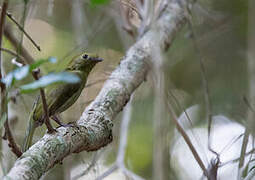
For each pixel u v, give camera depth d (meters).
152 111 12.68
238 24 13.61
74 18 11.65
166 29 10.22
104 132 7.39
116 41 12.85
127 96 8.63
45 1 11.98
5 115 5.70
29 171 5.63
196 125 13.08
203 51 13.66
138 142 13.25
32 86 4.35
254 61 10.17
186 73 13.80
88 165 10.02
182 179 12.74
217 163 7.75
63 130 6.72
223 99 13.40
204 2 13.45
